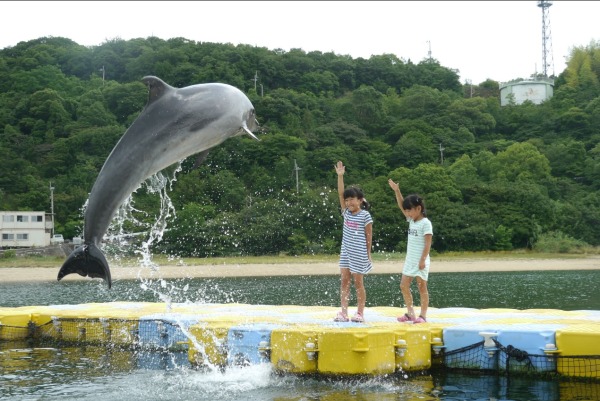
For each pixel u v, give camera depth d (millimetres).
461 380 6938
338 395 6277
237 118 6434
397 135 77062
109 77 97062
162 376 7312
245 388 6641
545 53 117750
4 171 62844
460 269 42375
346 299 7988
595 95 91625
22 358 8508
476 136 83188
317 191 49094
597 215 54969
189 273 36156
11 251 48688
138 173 6168
